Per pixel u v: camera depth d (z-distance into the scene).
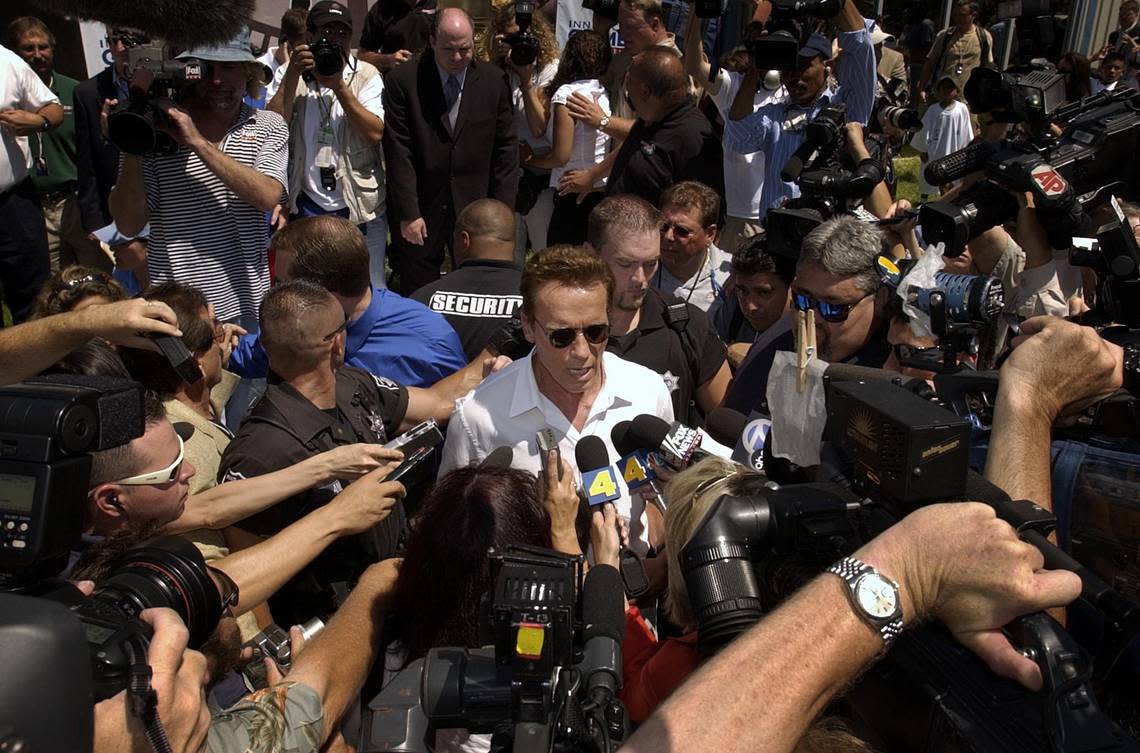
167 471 2.47
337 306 3.19
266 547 2.60
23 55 6.74
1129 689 1.47
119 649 1.40
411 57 7.45
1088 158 2.64
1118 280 2.03
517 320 3.80
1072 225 2.58
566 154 6.77
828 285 2.87
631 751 1.18
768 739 1.19
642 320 3.92
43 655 1.08
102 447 1.54
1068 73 9.05
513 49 6.93
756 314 4.00
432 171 6.65
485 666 1.61
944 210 2.62
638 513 3.07
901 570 1.30
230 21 1.71
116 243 6.07
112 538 2.10
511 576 1.62
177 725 1.51
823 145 4.27
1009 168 2.54
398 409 3.61
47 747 1.07
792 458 2.26
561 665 1.54
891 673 1.42
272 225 6.60
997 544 1.30
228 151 5.18
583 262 2.86
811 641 1.25
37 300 3.75
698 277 4.85
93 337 2.25
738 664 1.24
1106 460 1.82
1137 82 9.91
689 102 5.75
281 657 2.41
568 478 2.27
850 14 5.34
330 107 6.54
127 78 4.86
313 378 3.20
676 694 1.25
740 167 5.61
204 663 1.64
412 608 2.14
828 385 1.78
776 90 5.53
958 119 8.96
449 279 4.52
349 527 2.68
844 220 2.98
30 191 6.66
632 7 6.44
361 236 4.01
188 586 1.74
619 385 3.09
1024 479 1.65
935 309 2.18
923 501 1.48
